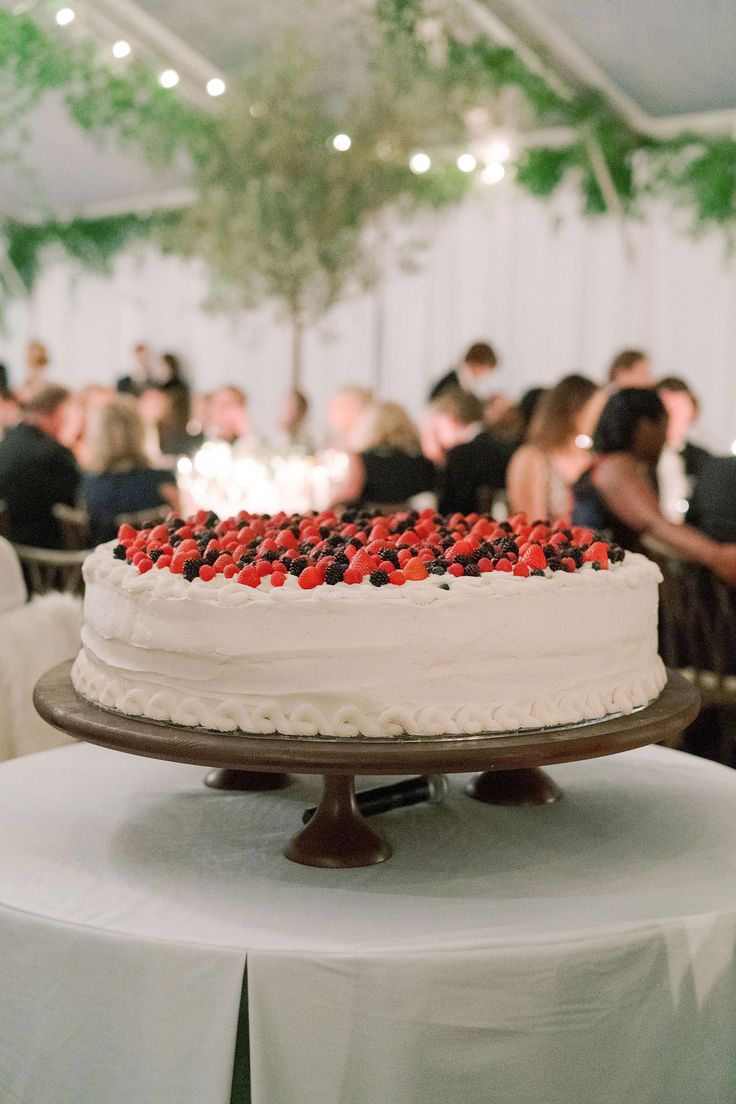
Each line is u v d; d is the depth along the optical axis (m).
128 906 1.30
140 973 1.21
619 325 6.74
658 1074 1.25
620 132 6.14
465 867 1.43
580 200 6.76
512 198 7.05
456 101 5.66
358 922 1.25
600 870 1.42
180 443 6.21
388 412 4.65
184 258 5.74
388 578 1.41
